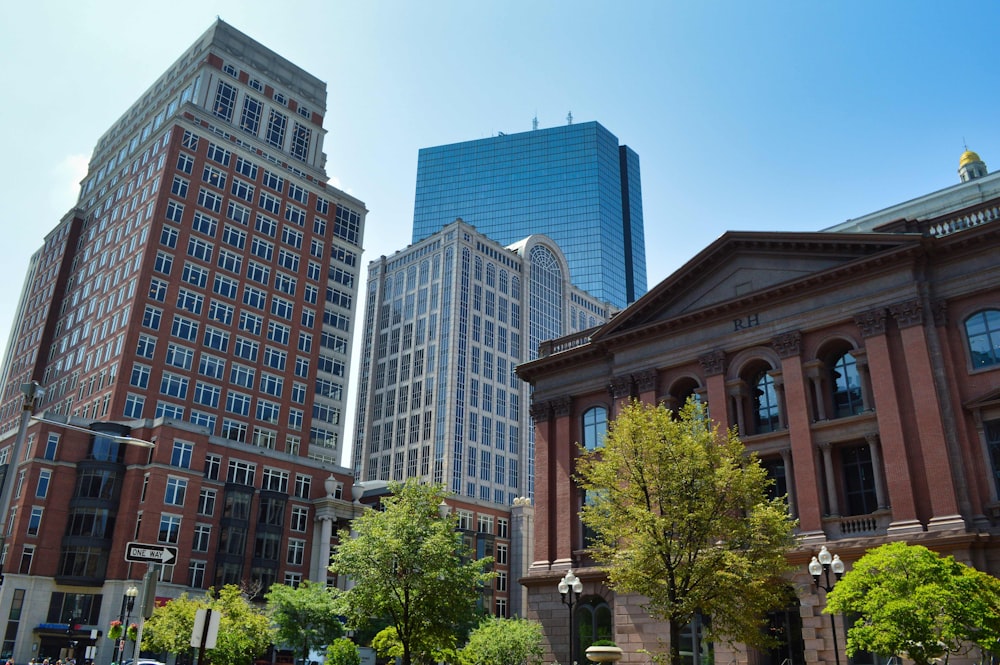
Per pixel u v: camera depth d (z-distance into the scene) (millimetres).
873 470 36469
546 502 48594
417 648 37281
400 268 166500
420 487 40031
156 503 74000
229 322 93500
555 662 43969
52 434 75125
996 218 35156
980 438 33812
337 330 108000
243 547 79625
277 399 95375
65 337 99875
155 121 108750
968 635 24656
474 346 151125
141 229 92438
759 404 41969
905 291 37094
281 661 72562
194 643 18781
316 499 88250
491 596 99938
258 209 101312
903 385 36219
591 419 49062
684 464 31828
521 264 170000
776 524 30828
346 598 37531
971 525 32656
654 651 39531
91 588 71750
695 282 45688
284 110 112188
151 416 83500
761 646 31109
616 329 48375
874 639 25969
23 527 70688
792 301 41062
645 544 30844
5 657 66812
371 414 157000
